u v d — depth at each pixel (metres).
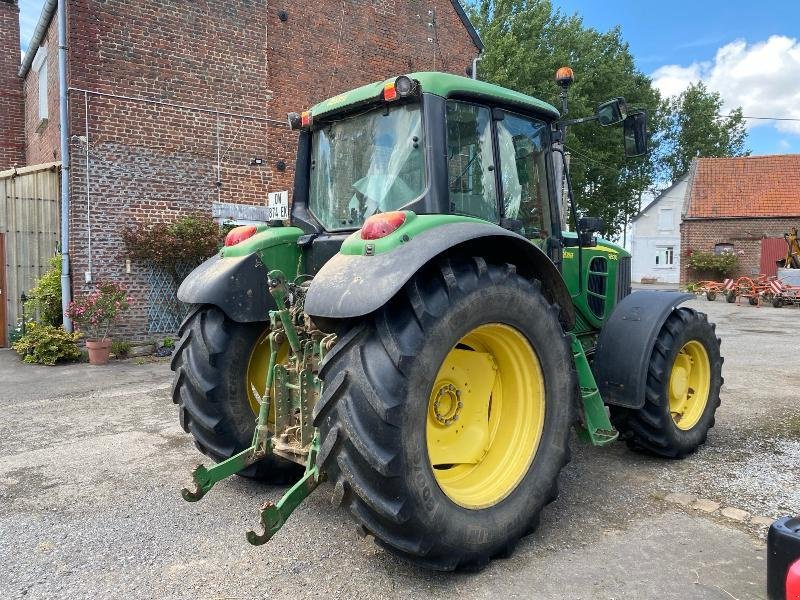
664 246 38.34
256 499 3.65
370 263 2.59
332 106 3.62
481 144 3.47
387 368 2.48
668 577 2.70
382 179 3.41
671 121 48.09
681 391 4.35
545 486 3.03
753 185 26.05
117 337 9.64
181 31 10.09
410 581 2.70
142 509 3.53
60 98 9.05
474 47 14.49
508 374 3.12
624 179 35.31
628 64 34.84
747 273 24.95
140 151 9.77
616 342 4.02
